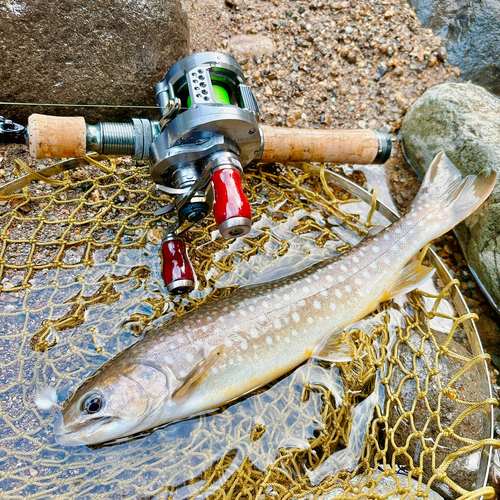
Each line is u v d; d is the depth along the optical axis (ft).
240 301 0.83
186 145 0.80
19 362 0.84
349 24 1.29
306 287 0.86
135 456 0.79
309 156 1.01
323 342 0.86
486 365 0.86
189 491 0.78
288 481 0.80
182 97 0.88
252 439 0.81
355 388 0.86
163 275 0.87
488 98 1.12
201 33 1.25
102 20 0.99
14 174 0.98
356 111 1.23
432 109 1.13
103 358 0.85
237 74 0.87
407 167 1.20
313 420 0.84
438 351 0.86
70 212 0.97
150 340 0.79
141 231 0.97
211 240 0.97
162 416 0.77
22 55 0.96
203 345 0.79
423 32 1.31
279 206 1.04
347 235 1.03
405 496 0.75
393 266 0.91
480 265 1.04
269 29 1.28
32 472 0.77
